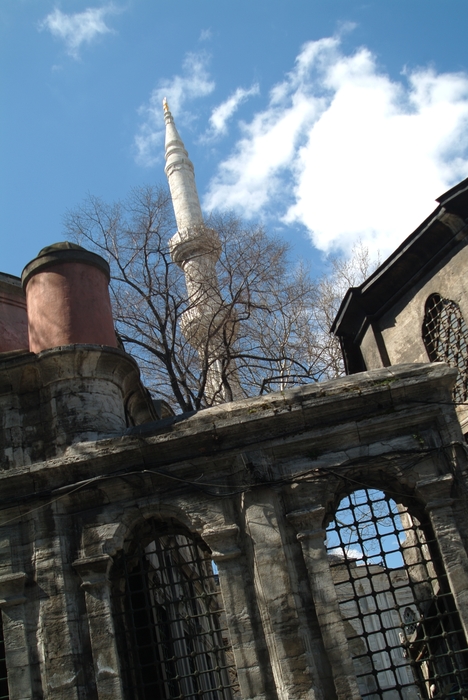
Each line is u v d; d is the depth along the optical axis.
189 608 16.67
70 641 10.16
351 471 10.71
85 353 11.70
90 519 10.87
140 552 10.86
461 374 15.41
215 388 21.22
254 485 10.61
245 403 11.19
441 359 15.94
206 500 10.79
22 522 10.95
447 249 15.77
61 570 10.55
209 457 10.91
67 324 12.12
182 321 20.44
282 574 10.08
